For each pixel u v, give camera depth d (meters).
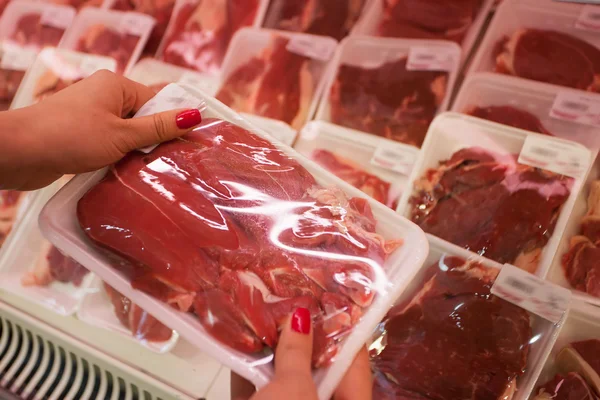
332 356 0.90
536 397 1.11
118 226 1.01
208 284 0.96
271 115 1.67
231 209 1.04
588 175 1.34
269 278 0.97
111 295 1.45
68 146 1.05
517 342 1.13
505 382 1.09
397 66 1.61
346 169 1.52
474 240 1.29
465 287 1.21
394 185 1.46
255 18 1.86
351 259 1.00
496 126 1.40
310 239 1.01
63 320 1.45
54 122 1.04
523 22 1.54
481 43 1.56
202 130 1.16
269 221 1.03
